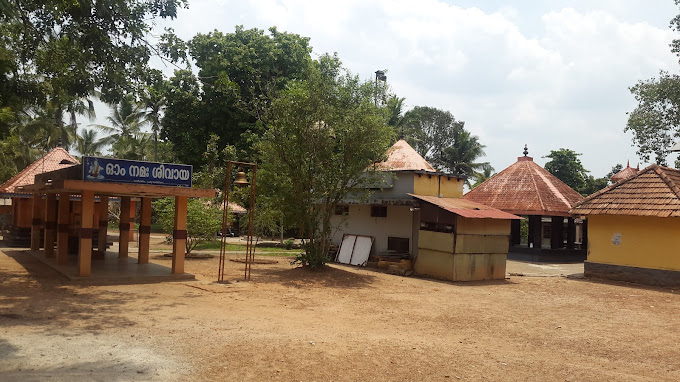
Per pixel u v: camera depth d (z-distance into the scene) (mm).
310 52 33250
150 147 44656
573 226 26156
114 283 12281
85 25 10805
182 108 31203
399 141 29109
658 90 27109
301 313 9750
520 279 17281
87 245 12383
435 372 6266
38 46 11211
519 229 27203
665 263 15773
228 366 6074
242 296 11297
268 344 7129
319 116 14984
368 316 9789
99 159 12258
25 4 10250
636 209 16297
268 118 15742
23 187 17750
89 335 7176
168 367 5910
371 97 15812
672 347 8211
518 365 6754
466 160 49719
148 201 15992
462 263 16016
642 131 27953
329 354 6793
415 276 17047
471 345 7805
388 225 19078
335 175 15578
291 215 15836
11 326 7465
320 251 16141
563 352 7668
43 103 11570
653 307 12086
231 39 31891
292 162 15273
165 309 9375
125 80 11406
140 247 15906
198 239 20578
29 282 11766
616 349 7973
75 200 18672
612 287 15492
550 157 50438
